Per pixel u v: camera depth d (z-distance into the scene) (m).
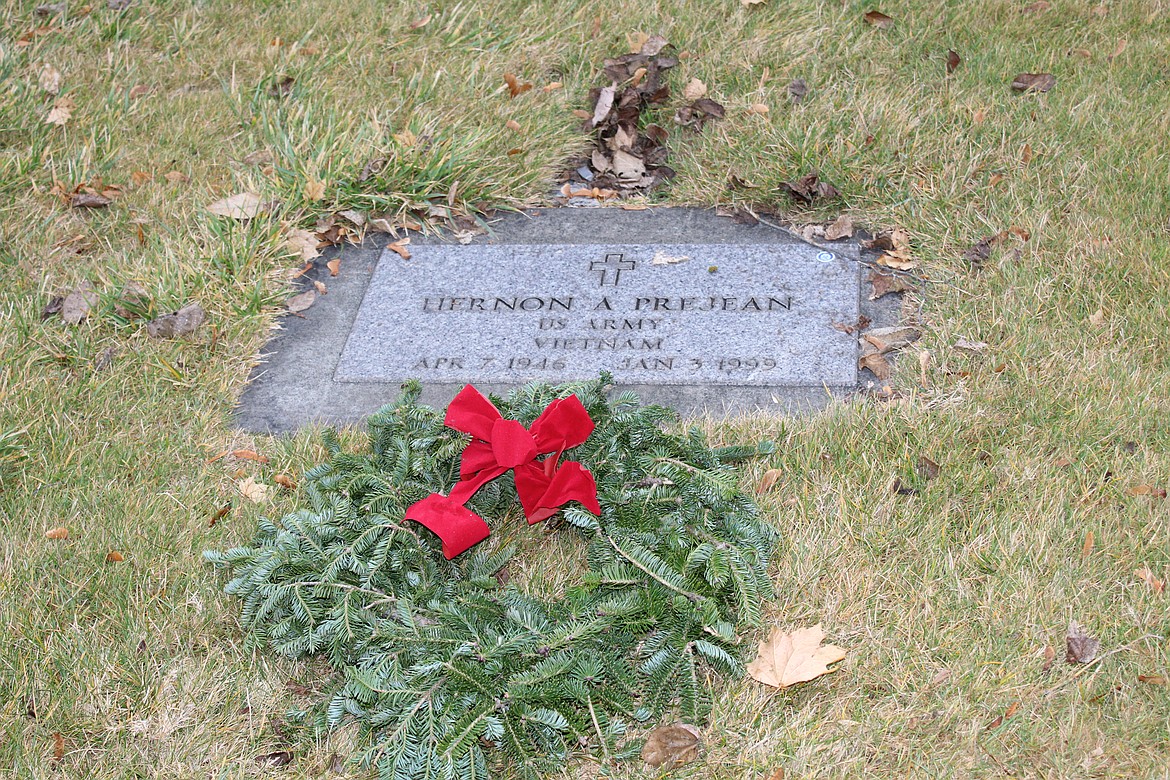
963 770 2.01
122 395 2.43
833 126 2.76
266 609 2.12
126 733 2.07
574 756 2.04
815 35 2.94
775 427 2.33
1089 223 2.55
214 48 3.04
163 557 2.22
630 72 2.93
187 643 2.14
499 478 2.24
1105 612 2.11
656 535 2.17
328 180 2.72
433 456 2.23
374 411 2.41
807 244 2.61
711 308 2.51
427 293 2.58
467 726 2.01
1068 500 2.21
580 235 2.68
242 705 2.10
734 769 2.02
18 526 2.26
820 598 2.15
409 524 2.18
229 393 2.44
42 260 2.64
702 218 2.70
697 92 2.87
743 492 2.24
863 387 2.38
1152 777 1.99
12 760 2.05
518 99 2.90
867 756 2.03
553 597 2.18
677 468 2.23
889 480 2.25
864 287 2.54
